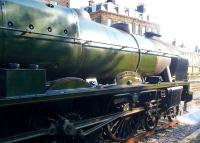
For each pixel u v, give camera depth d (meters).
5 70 4.04
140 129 8.65
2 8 4.26
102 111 6.46
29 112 4.70
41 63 4.93
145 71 8.48
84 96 5.34
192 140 7.89
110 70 6.91
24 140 4.62
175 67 10.54
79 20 5.97
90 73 6.32
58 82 5.09
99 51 6.23
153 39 9.90
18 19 4.46
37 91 4.44
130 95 7.15
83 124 5.56
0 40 4.19
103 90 5.89
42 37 4.81
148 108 8.20
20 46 4.48
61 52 5.19
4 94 4.04
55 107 5.18
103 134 6.92
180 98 10.68
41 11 4.88
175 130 9.12
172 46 11.12
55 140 5.08
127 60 7.40
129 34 8.19
